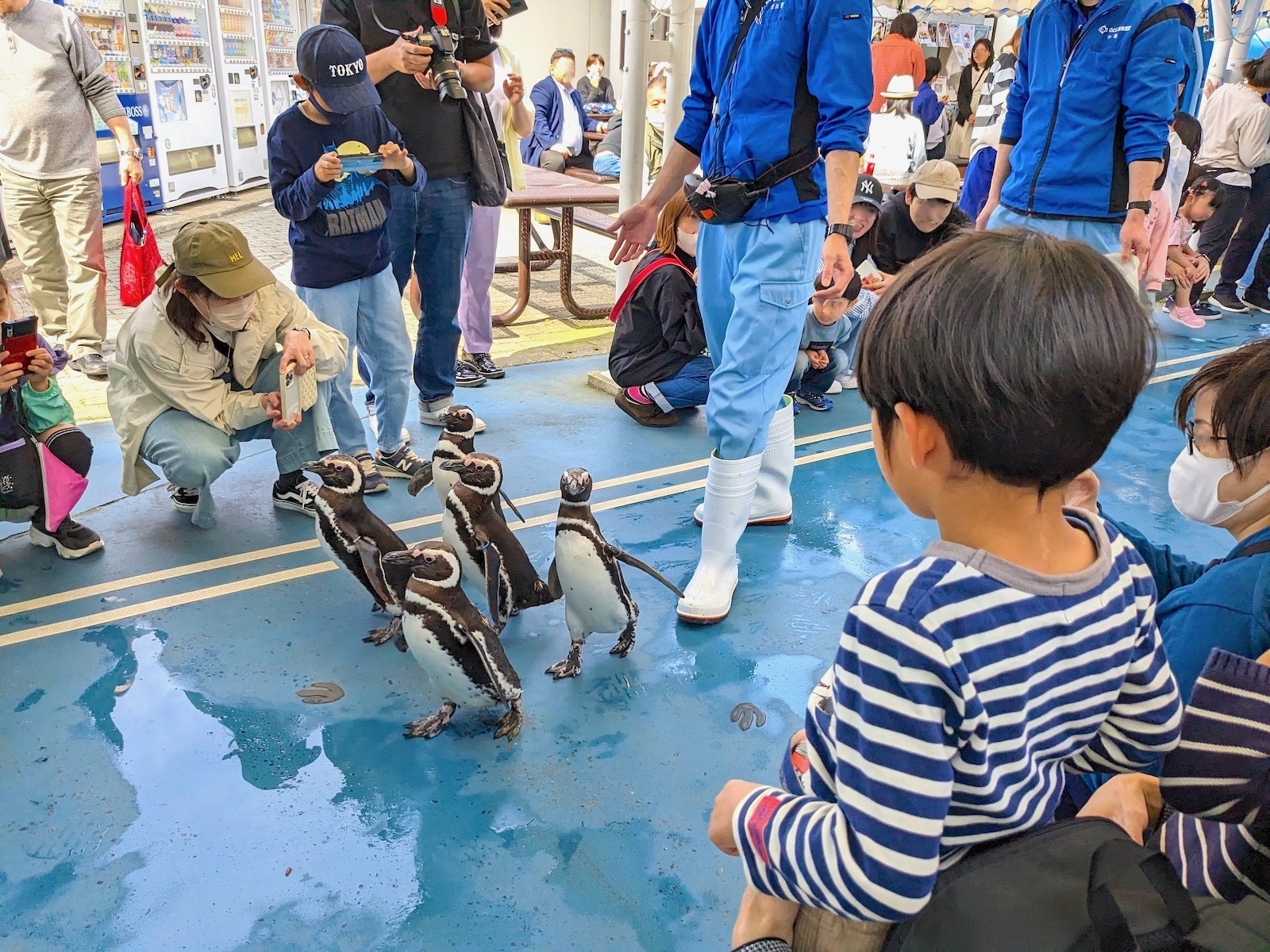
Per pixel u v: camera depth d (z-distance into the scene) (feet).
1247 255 24.98
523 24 58.80
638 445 15.60
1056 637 3.20
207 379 11.64
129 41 31.40
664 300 15.46
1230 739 3.59
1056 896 3.26
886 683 3.10
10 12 16.14
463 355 19.04
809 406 17.79
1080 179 14.46
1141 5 13.34
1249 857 3.79
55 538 11.44
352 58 11.34
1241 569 5.02
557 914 6.77
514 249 30.35
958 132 41.52
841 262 8.91
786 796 3.74
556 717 8.90
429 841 7.39
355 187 11.97
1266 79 23.16
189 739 8.43
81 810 7.58
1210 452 5.52
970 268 3.08
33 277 18.06
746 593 11.17
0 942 6.43
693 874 7.15
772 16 8.97
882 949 3.94
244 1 38.68
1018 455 3.08
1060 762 3.82
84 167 17.29
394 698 9.11
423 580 7.93
